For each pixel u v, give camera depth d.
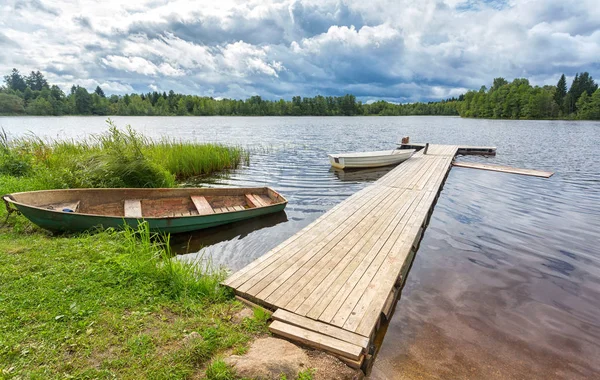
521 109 85.44
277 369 2.86
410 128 49.91
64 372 2.70
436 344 3.82
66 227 5.98
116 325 3.32
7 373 2.61
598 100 74.94
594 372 3.43
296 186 12.05
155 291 4.03
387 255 5.26
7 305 3.48
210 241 6.86
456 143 28.23
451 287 5.13
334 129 45.88
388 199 8.91
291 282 4.38
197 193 8.41
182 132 37.22
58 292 3.80
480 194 10.93
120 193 7.62
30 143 12.35
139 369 2.79
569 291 5.05
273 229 7.58
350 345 3.23
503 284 5.23
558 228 7.74
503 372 3.40
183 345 3.10
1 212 6.61
